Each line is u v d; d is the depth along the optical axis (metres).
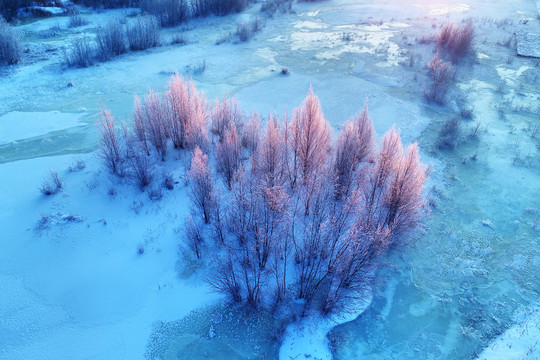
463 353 15.07
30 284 17.28
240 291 16.70
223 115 24.45
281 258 18.00
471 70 37.66
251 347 15.17
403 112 30.27
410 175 16.89
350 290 16.75
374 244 16.14
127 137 23.69
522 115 30.05
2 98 31.97
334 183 18.72
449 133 26.81
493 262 18.52
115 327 15.83
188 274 17.66
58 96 32.62
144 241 19.06
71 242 19.09
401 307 16.67
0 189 22.08
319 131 19.88
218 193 19.47
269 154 18.86
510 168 24.39
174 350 15.08
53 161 24.44
